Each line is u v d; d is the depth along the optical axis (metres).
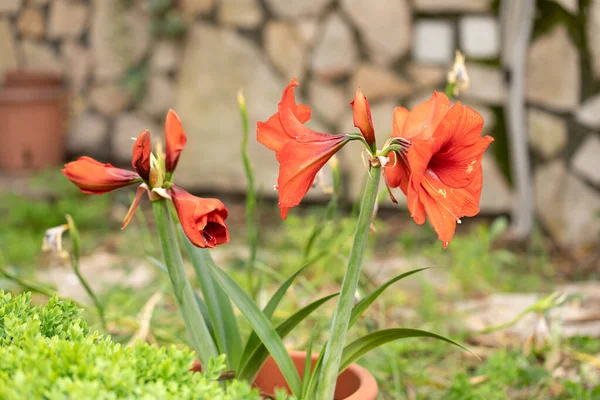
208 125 5.83
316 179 2.23
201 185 5.88
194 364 1.90
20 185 5.90
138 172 1.57
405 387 2.79
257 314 1.69
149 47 6.02
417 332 1.64
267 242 5.01
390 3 5.48
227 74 5.79
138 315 2.83
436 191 1.42
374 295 1.62
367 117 1.46
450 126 1.38
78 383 1.21
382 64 5.54
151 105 6.08
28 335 1.46
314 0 5.61
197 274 1.89
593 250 5.01
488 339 3.30
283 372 1.65
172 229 1.67
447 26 5.42
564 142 5.20
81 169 1.56
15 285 3.34
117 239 5.23
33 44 6.37
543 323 2.73
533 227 5.27
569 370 2.97
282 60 5.70
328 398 1.59
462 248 4.38
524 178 5.21
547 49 5.18
